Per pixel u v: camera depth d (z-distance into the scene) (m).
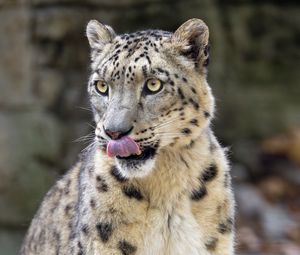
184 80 11.86
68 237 12.91
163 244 12.05
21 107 21.33
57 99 22.14
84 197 12.20
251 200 24.17
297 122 26.92
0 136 20.80
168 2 24.09
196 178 12.05
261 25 27.33
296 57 27.75
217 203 12.20
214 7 25.48
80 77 22.47
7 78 21.36
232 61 26.38
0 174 20.66
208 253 12.15
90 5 22.61
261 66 27.11
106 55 12.16
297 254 21.62
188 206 12.05
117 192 11.88
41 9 21.83
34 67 21.72
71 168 13.95
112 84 11.70
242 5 26.81
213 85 25.53
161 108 11.66
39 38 21.81
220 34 25.69
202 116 12.02
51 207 13.71
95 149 12.32
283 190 25.22
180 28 12.06
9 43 21.41
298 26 27.89
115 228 11.90
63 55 22.22
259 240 22.45
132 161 11.57
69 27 22.17
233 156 25.92
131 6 23.39
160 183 11.95
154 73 11.61
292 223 23.42
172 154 11.94
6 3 21.36
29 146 20.97
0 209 20.66
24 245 14.61
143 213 11.93
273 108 26.88
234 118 26.27
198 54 12.18
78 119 22.30
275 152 26.38
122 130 11.34
